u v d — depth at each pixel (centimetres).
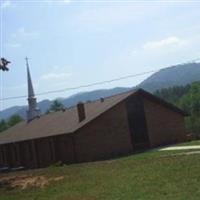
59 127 4678
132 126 4678
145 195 1808
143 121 4747
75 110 5097
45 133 4759
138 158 3284
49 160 4725
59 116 5262
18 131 5791
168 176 2130
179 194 1714
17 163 5341
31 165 5062
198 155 2752
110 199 1856
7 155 5578
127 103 4681
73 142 4312
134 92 4681
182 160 2588
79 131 4322
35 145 4941
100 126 4453
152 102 4841
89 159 4347
